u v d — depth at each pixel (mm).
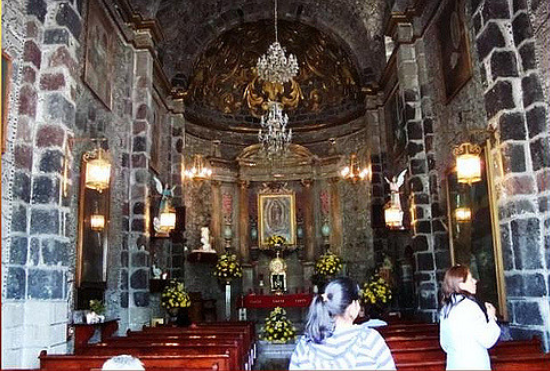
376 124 17281
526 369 5109
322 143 20172
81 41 9664
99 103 10781
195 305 16594
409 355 5852
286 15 18375
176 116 17406
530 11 7383
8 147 6727
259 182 20141
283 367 12453
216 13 17875
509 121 7332
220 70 20125
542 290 6781
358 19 16891
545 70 7051
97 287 9891
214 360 5840
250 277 19188
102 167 8438
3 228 6512
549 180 6898
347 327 3215
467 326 4430
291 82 20703
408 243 14289
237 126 20500
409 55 12781
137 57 13180
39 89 7328
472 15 8305
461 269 4777
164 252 15969
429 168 11891
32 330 6660
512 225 7184
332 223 19188
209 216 19156
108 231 10680
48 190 7027
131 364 3301
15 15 6980
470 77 9414
